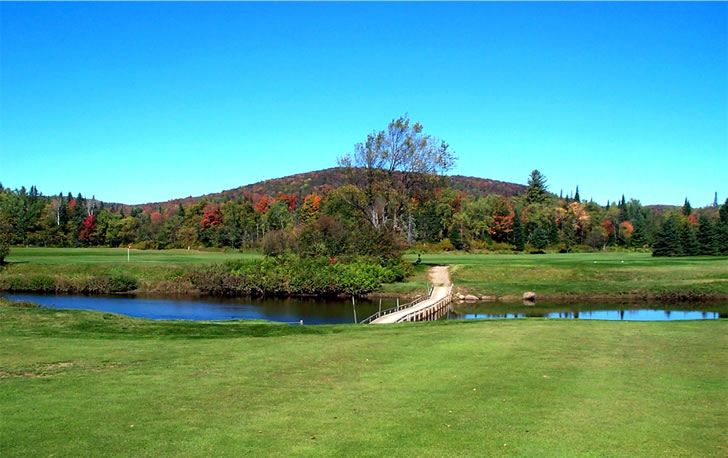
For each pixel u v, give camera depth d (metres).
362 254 67.50
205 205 149.38
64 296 60.59
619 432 11.61
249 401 13.66
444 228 124.56
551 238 125.94
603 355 19.23
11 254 91.31
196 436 11.29
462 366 17.52
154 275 67.44
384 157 72.44
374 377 16.09
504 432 11.55
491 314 49.34
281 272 62.31
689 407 13.30
